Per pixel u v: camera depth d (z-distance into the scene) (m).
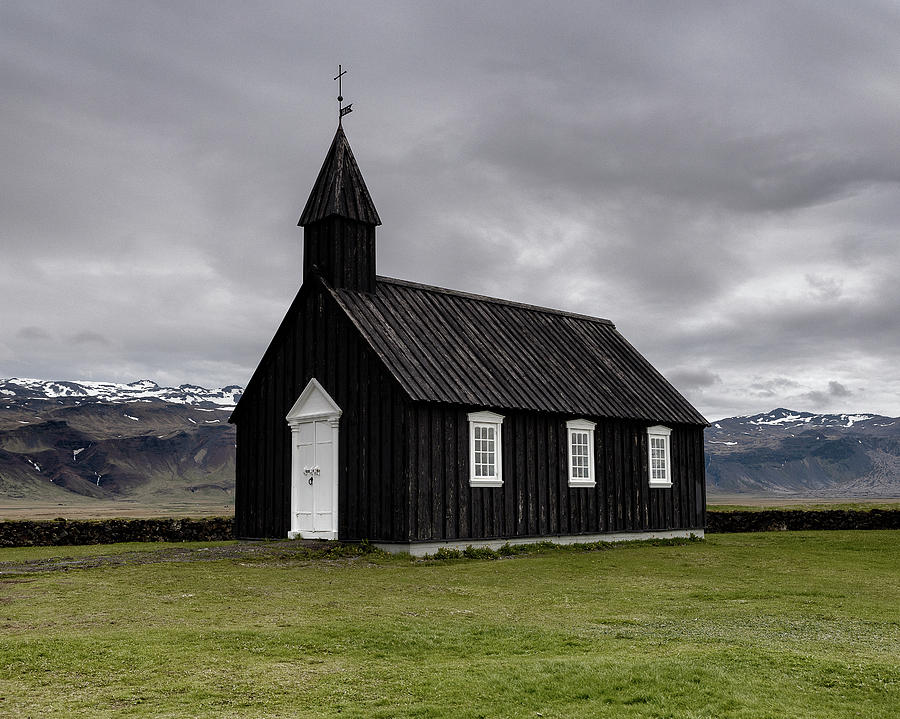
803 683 11.49
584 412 31.73
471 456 28.03
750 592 19.69
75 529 33.25
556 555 27.95
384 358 27.17
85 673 11.93
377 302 30.39
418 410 26.64
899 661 12.66
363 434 27.66
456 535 27.25
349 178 31.00
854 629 15.40
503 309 35.66
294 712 10.36
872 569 24.53
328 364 29.19
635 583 21.25
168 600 17.39
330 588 19.53
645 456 34.66
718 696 10.86
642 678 11.50
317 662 12.60
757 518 42.34
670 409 36.19
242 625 14.99
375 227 31.36
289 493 30.17
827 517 41.81
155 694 11.03
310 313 30.12
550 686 11.26
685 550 30.14
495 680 11.55
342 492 28.08
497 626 15.20
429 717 10.20
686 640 14.20
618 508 33.06
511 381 30.55
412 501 26.12
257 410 31.95
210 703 10.70
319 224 30.67
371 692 11.16
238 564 23.11
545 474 30.47
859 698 10.93
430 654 13.23
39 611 16.17
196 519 36.09
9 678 11.73
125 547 31.09
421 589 19.73
